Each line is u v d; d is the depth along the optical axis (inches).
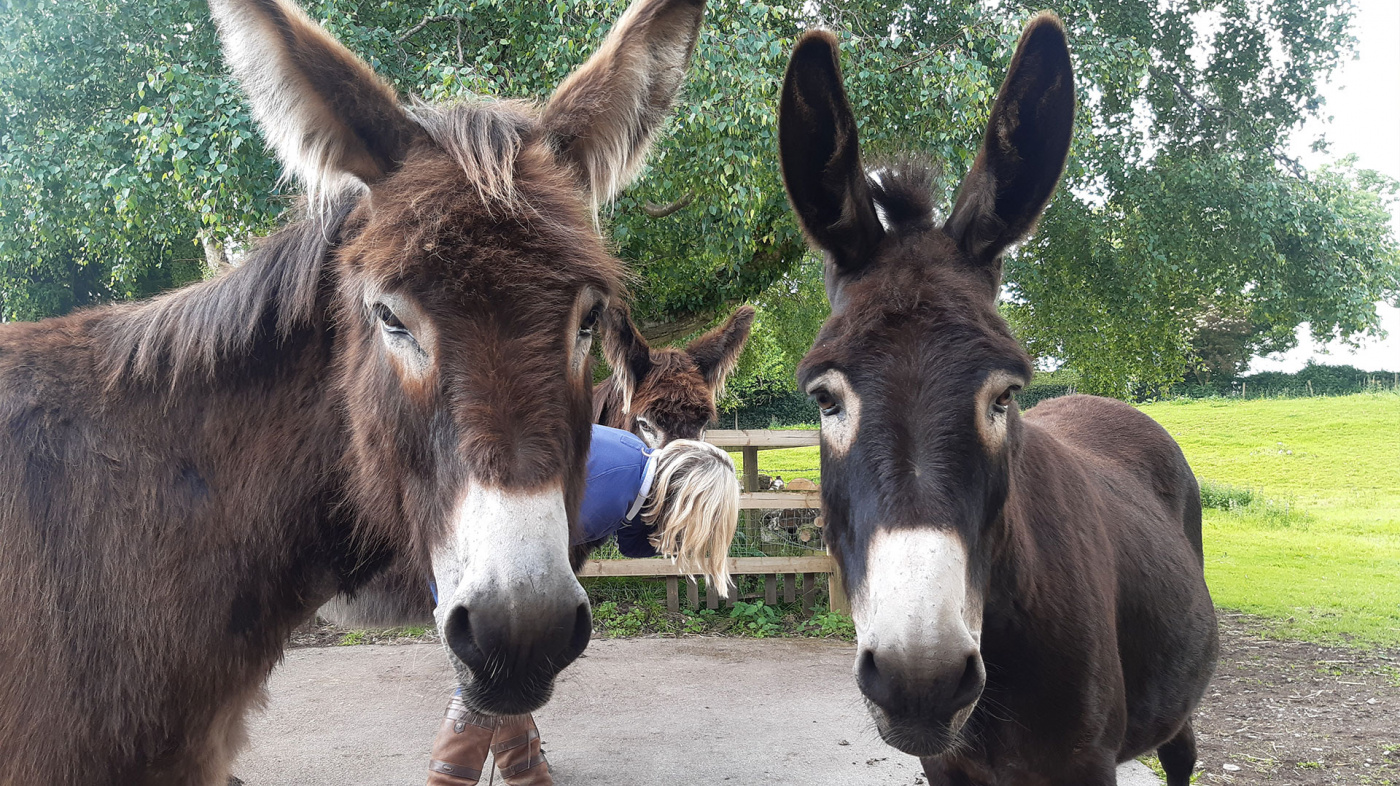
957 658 60.0
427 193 56.7
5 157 249.1
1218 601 295.6
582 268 57.9
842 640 241.3
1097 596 85.5
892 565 62.4
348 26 229.3
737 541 283.1
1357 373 1216.8
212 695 69.4
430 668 211.5
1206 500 529.3
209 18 244.5
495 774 149.4
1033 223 78.1
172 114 209.5
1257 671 214.7
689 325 361.4
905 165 88.4
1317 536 438.9
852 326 70.2
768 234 308.3
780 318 565.6
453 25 272.1
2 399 66.3
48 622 63.1
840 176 77.2
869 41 279.1
